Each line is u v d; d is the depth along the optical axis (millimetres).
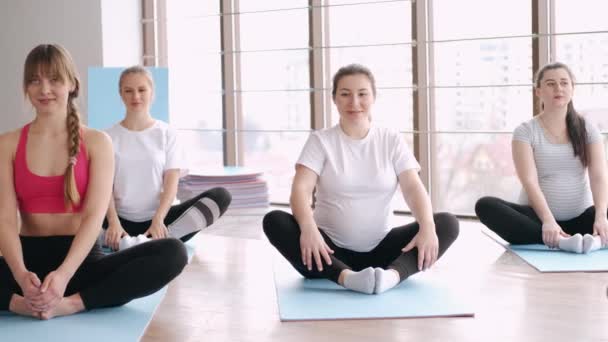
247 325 2369
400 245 2873
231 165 5457
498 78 4691
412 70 4879
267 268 3207
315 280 2922
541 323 2320
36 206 2457
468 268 3115
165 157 3580
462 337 2195
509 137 4688
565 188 3557
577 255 3297
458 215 4730
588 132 3539
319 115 5148
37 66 2412
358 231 2881
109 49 5352
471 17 4719
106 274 2479
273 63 5301
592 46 4438
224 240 3875
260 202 4832
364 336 2219
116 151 3527
